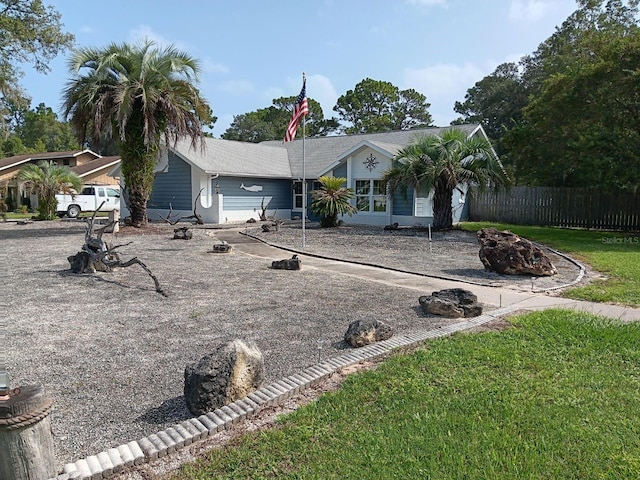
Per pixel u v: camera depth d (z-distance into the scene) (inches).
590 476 99.0
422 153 650.2
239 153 969.5
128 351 183.2
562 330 199.0
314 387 147.0
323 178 764.0
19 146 2161.7
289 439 114.3
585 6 1175.0
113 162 1444.4
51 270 362.9
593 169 679.7
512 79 1667.1
